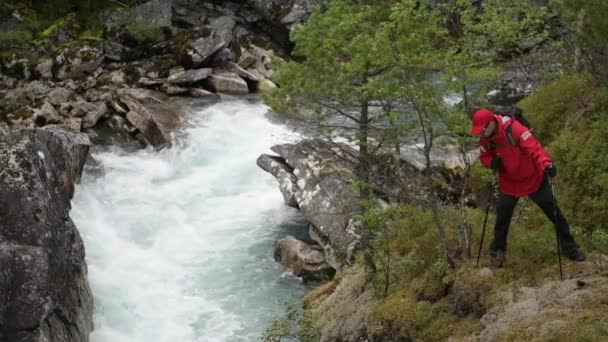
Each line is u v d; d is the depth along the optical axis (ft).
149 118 69.97
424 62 33.19
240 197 60.29
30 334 34.04
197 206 58.75
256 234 54.80
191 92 80.53
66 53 80.64
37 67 78.69
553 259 30.45
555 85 48.73
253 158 65.98
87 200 56.80
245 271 50.01
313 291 44.62
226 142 68.54
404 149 52.39
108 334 42.24
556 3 41.83
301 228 55.57
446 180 47.57
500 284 29.96
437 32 33.53
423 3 33.42
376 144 41.60
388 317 32.60
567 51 50.75
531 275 29.81
